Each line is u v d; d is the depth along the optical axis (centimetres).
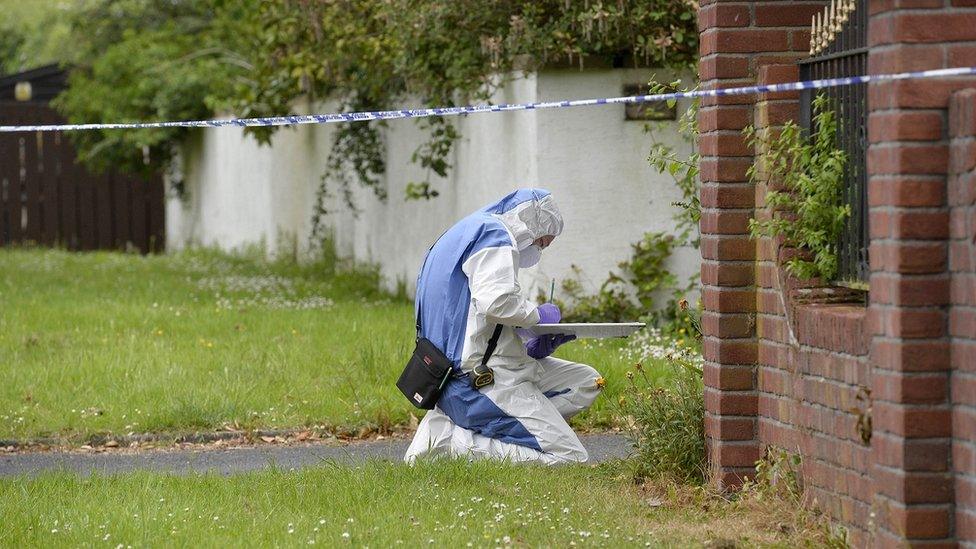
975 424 1322
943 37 1361
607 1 3247
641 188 3397
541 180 3372
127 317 3794
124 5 7962
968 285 1327
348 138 4956
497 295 2022
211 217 7938
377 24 3991
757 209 1811
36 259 6606
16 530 1658
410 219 4541
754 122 1817
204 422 2483
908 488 1366
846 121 1670
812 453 1666
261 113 4903
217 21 7319
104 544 1603
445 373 2086
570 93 3369
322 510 1775
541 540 1608
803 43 1816
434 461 2028
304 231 6044
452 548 1564
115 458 2266
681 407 1958
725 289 1827
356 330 3472
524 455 2088
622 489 1898
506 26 3444
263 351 3134
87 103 7719
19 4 12125
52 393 2662
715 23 1812
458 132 3994
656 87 1925
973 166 1312
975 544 1328
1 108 8075
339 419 2506
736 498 1811
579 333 2111
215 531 1666
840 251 1698
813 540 1590
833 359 1598
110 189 8344
